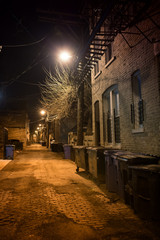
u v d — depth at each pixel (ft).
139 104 22.12
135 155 16.21
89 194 18.26
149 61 19.47
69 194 18.29
